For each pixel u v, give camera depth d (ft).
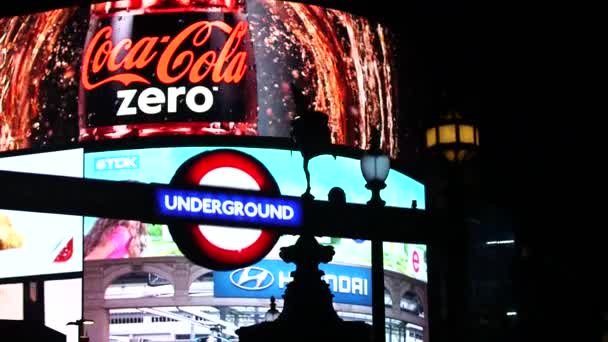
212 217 40.52
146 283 198.08
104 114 198.90
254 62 200.54
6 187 35.78
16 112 202.80
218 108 197.57
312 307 46.96
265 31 201.98
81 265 196.03
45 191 36.52
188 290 193.36
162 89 198.08
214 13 200.75
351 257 200.75
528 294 136.87
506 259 218.59
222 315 210.38
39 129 201.77
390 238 45.93
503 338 219.00
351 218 44.60
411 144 215.51
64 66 202.80
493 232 220.02
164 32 199.52
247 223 41.47
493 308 218.38
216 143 196.85
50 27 204.64
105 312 195.72
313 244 48.21
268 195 42.22
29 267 197.57
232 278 192.75
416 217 46.98
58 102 201.57
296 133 52.42
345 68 206.08
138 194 38.52
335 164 200.54
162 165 196.44
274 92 200.13
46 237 198.08
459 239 49.06
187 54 198.90
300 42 203.10
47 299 197.98
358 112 205.77
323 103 202.08
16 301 198.90
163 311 207.72
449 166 61.67
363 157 71.67
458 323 52.85
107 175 197.26
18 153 201.26
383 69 212.43
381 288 74.43
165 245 195.00
